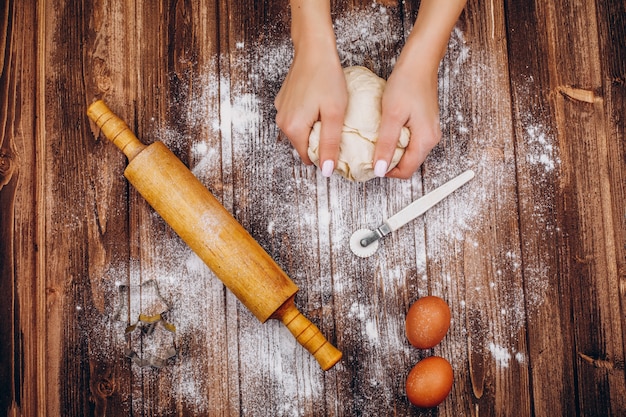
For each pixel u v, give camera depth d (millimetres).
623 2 819
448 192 790
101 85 809
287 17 812
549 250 807
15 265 795
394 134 693
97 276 795
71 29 811
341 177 802
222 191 801
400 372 792
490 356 798
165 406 787
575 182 812
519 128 812
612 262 808
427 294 799
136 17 812
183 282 794
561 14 819
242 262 724
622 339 802
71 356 792
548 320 802
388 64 812
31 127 805
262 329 792
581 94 814
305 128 705
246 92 809
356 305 796
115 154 802
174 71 811
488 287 802
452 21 691
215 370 789
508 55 816
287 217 800
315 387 789
